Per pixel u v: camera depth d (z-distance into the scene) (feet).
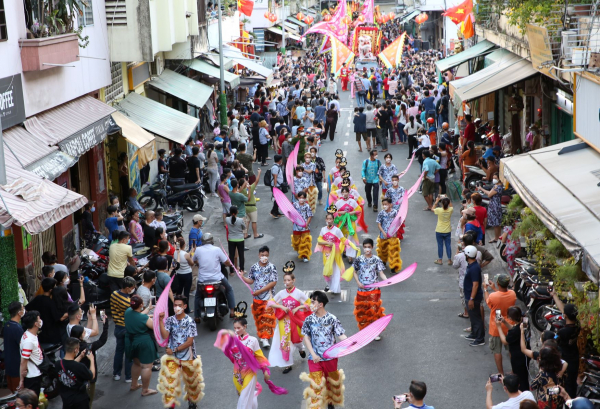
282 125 106.01
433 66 178.40
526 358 34.63
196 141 91.09
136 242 54.03
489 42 99.30
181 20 85.71
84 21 59.41
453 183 74.90
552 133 71.26
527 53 69.41
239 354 32.14
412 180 85.76
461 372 38.37
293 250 61.93
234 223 53.42
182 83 96.43
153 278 39.47
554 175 42.75
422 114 112.68
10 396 32.89
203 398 36.40
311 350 32.45
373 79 161.89
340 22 205.77
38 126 47.26
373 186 72.49
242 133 102.12
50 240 51.44
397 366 39.34
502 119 98.48
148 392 36.91
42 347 36.47
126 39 67.62
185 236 65.26
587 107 44.47
